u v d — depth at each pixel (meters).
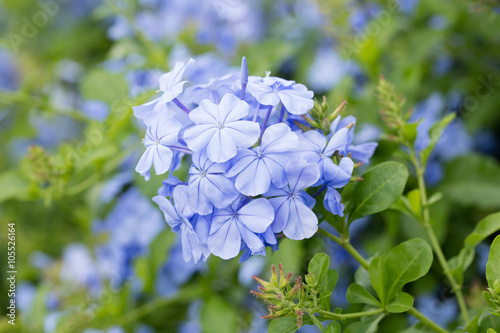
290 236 0.32
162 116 0.33
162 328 0.50
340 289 0.48
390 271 0.35
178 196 0.33
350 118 0.35
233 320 0.47
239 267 0.48
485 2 0.45
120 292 0.49
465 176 0.49
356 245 0.49
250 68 0.53
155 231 0.50
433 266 0.47
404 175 0.35
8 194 0.48
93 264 0.53
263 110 0.35
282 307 0.32
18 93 0.53
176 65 0.35
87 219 0.52
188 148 0.34
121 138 0.49
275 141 0.32
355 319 0.38
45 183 0.47
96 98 0.50
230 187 0.32
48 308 0.53
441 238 0.47
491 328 0.35
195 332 0.50
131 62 0.52
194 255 0.33
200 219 0.33
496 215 0.37
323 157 0.33
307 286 0.33
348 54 0.52
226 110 0.32
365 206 0.36
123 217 0.51
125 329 0.49
